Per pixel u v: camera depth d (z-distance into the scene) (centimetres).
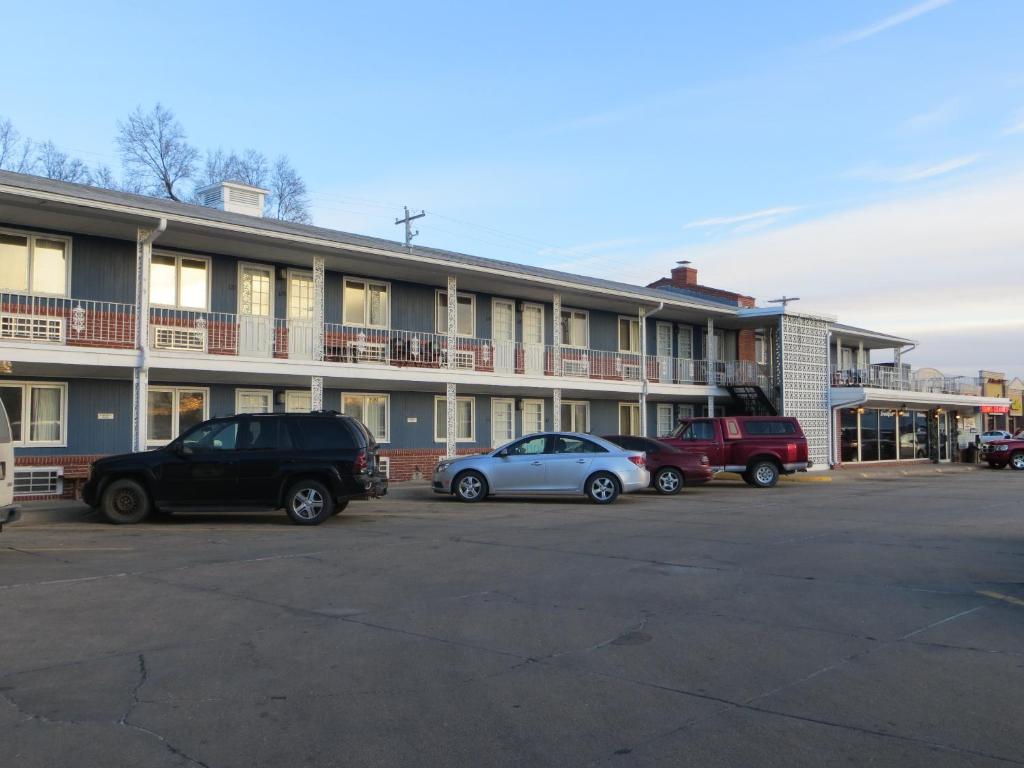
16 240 1891
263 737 521
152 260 2108
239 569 1077
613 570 1073
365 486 1548
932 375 4928
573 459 1964
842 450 3722
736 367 3488
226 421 1572
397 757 491
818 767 476
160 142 4419
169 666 665
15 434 1923
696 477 2273
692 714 560
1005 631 773
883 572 1063
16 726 538
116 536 1389
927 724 540
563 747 505
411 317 2642
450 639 746
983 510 1833
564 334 3117
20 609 852
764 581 1004
